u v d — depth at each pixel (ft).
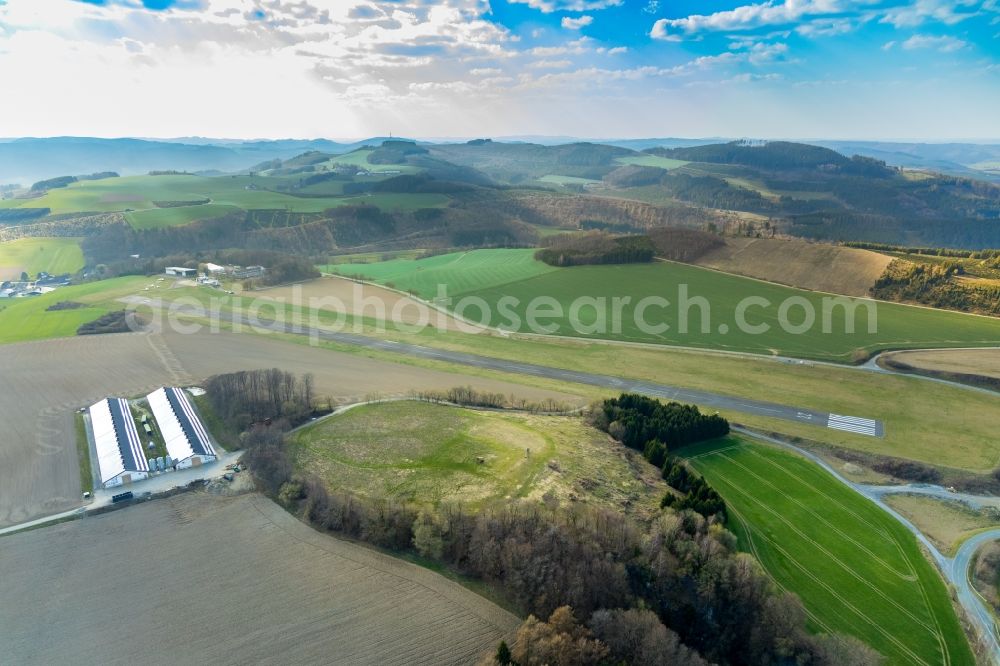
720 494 310.04
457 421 374.84
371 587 227.40
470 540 244.83
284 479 297.53
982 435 367.45
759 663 210.59
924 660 214.28
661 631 199.00
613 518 255.50
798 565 260.21
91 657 193.67
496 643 202.39
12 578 231.09
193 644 199.21
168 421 363.76
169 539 256.73
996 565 258.37
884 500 310.24
